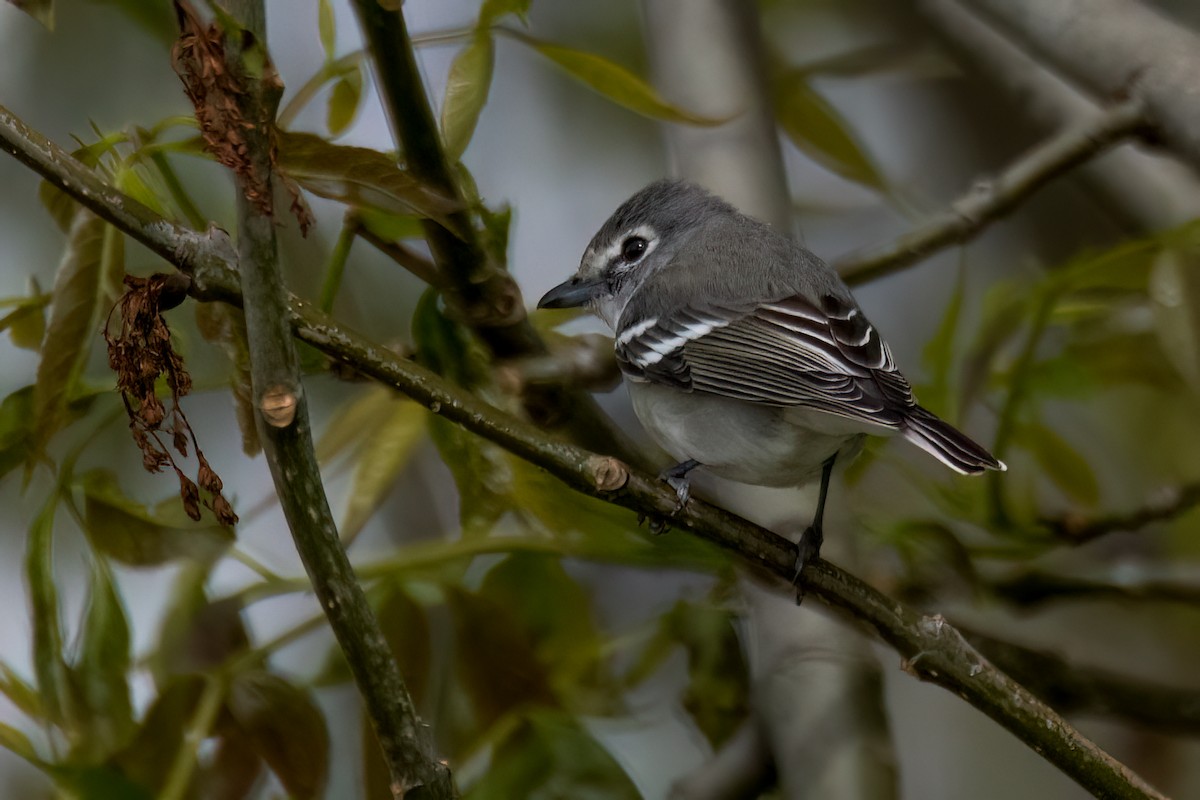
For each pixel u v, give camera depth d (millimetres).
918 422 9188
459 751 9133
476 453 9328
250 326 6617
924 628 8367
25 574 8234
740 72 11852
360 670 6820
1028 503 10906
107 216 7129
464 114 8586
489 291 8984
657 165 15367
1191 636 13625
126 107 13820
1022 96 13422
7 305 8445
